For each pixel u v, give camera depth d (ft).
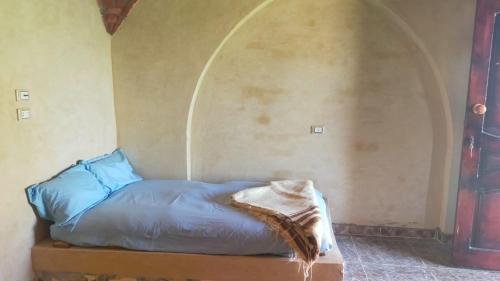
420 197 10.71
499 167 8.61
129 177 10.28
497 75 8.44
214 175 11.27
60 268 7.71
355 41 10.25
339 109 10.62
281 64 10.57
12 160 7.02
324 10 10.18
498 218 8.75
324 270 7.18
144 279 7.71
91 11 9.71
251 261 7.38
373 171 10.77
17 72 7.11
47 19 7.97
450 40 9.44
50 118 8.12
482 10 8.24
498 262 8.84
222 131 11.05
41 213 7.70
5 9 6.78
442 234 10.42
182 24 10.28
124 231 7.59
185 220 7.66
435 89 9.90
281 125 10.87
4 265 6.85
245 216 7.85
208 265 7.50
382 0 9.53
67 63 8.69
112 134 10.85
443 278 8.57
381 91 10.39
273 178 11.14
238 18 10.07
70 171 8.59
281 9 10.25
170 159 10.96
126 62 10.66
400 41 10.10
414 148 10.53
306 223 7.23
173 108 10.71
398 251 9.96
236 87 10.78
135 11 10.35
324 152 10.86
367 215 10.99
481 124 8.59
